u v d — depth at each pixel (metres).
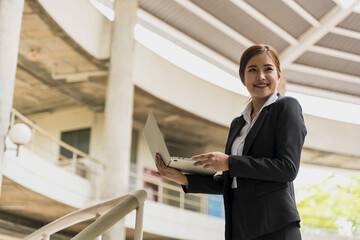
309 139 16.89
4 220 11.88
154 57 13.19
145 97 13.53
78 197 10.75
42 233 2.25
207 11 12.89
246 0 12.74
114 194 10.95
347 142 17.28
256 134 1.87
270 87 1.97
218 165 1.81
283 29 14.09
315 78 16.39
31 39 10.99
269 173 1.75
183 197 16.97
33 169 9.41
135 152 15.57
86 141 14.55
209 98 14.70
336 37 14.75
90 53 11.29
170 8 12.72
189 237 13.61
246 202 1.81
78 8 10.76
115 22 11.62
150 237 13.55
